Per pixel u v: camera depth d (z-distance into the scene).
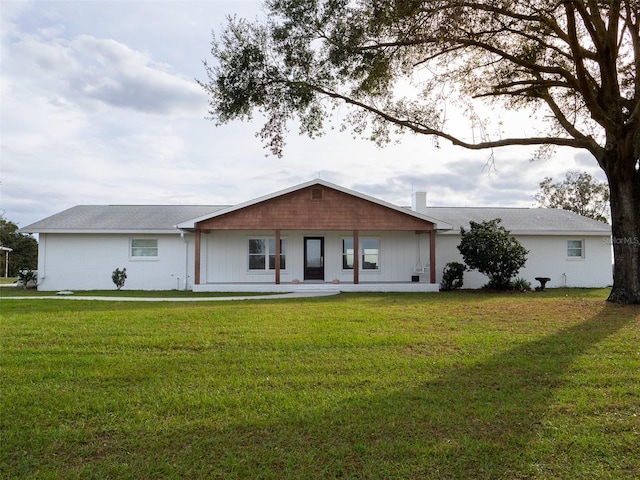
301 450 3.66
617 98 11.81
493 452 3.63
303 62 10.85
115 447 3.71
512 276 18.36
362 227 18.16
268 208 18.02
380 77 11.50
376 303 12.93
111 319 9.54
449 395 4.91
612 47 11.51
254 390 5.07
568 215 22.91
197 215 20.94
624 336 7.84
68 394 4.89
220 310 11.09
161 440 3.82
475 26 11.25
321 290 17.98
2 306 11.95
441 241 20.34
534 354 6.68
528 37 11.80
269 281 19.67
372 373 5.73
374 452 3.63
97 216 20.36
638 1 9.81
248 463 3.44
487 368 5.95
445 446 3.71
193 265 19.48
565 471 3.34
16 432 3.95
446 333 8.16
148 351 6.87
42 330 8.25
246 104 11.07
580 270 20.55
